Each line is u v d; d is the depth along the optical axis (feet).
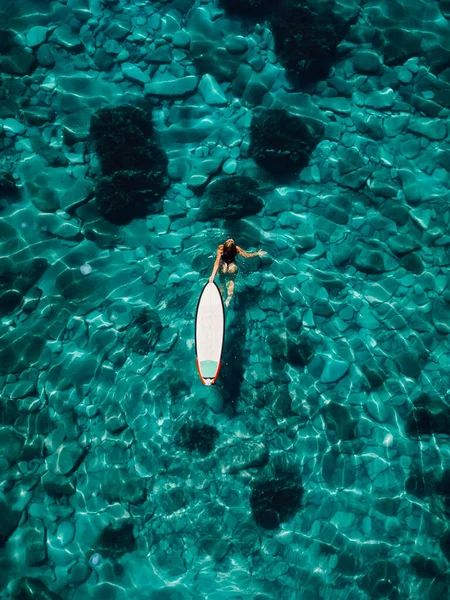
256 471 30.22
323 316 33.37
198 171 36.14
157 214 35.40
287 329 32.91
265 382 31.83
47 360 32.45
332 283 34.09
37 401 31.63
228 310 32.96
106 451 30.71
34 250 34.68
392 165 36.78
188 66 38.34
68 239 34.99
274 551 28.99
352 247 34.88
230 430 30.91
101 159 35.86
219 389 31.60
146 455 30.58
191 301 33.35
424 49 38.88
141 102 37.58
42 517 29.43
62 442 30.81
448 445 31.04
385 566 28.66
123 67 38.19
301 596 28.14
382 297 33.94
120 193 34.88
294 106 37.68
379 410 31.65
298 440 30.91
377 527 29.48
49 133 36.73
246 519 29.45
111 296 33.81
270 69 38.34
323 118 37.50
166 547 29.04
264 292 33.58
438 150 37.11
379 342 33.04
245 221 35.24
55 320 33.27
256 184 35.96
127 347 32.60
